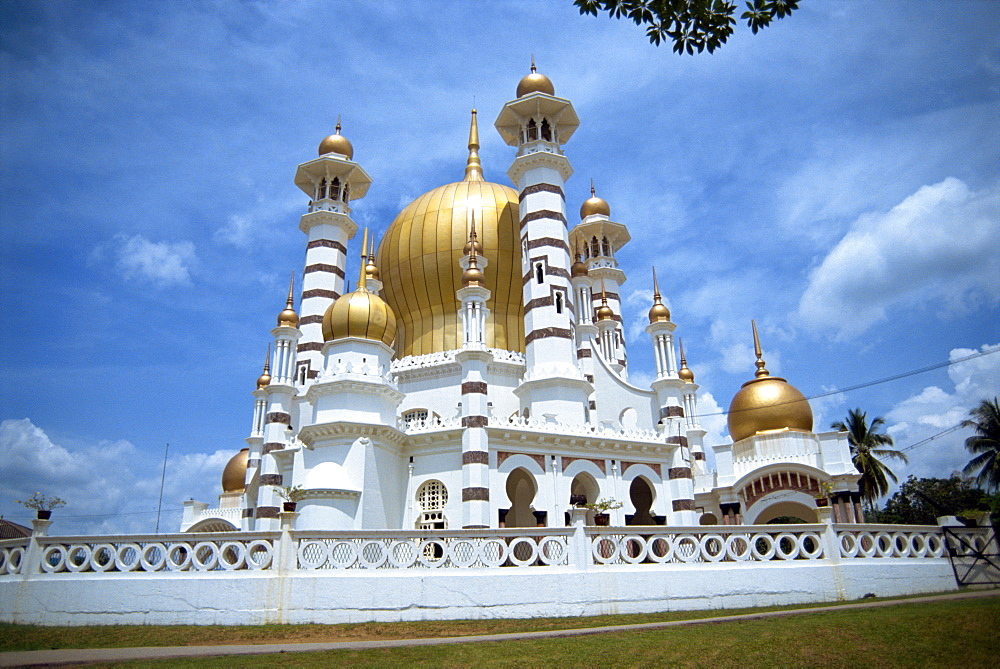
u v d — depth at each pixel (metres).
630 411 49.59
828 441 48.00
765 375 54.56
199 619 21.44
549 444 41.53
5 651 18.42
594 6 17.08
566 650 16.59
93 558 22.77
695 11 16.58
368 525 36.41
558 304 46.72
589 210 65.00
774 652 16.31
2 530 52.97
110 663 16.28
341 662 16.06
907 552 26.17
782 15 16.47
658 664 15.59
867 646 16.70
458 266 50.28
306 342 51.97
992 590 24.70
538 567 22.53
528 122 52.72
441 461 40.06
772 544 24.91
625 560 23.47
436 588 21.83
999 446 60.34
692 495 45.66
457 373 45.91
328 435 38.09
